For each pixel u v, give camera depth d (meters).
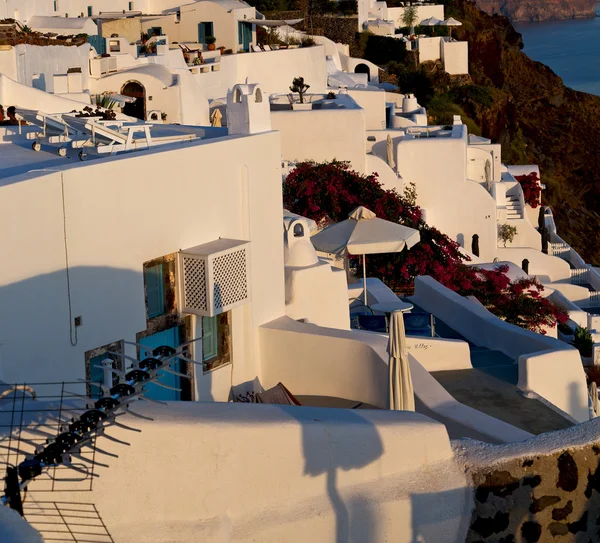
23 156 15.81
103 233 13.44
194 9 52.75
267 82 48.75
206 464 9.23
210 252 14.77
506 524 9.48
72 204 12.91
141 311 14.21
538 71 91.50
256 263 16.41
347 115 35.06
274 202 16.70
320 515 9.41
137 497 9.22
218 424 9.26
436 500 9.47
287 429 9.34
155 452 9.20
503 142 73.88
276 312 17.02
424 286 23.16
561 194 80.94
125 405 9.25
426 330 20.25
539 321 28.45
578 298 41.38
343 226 22.05
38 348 12.49
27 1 41.03
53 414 9.22
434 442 9.62
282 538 9.30
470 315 21.27
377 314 20.92
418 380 15.33
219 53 49.97
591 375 29.09
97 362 13.60
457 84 72.31
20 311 12.18
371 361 15.66
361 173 35.44
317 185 30.53
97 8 49.59
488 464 9.46
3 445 9.00
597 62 169.25
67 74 29.58
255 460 9.31
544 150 86.69
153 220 14.31
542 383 17.61
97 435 8.91
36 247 12.38
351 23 69.62
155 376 9.91
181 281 14.91
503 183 45.91
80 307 13.12
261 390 16.72
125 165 13.73
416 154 38.31
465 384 17.92
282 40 59.94
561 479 9.42
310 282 18.34
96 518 9.12
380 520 9.49
